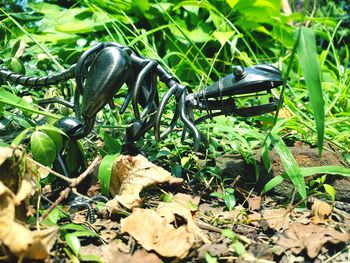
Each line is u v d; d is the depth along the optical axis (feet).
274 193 1.65
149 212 1.40
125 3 2.96
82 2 3.09
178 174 1.66
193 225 1.40
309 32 1.39
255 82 1.48
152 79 1.53
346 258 1.36
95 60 1.47
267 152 1.63
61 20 2.96
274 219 1.49
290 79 2.89
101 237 1.40
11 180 1.27
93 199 1.55
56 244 1.31
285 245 1.37
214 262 1.28
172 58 2.86
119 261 1.30
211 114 1.58
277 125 1.78
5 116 1.87
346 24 4.64
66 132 1.54
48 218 1.35
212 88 1.53
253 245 1.36
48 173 1.57
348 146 1.86
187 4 2.72
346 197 1.64
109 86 1.45
